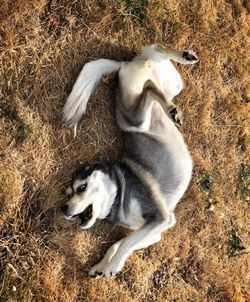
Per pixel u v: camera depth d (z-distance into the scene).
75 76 1.30
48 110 1.27
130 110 1.27
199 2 1.49
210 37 1.51
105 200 1.27
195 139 1.50
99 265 1.34
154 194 1.29
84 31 1.32
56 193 1.29
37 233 1.28
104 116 1.34
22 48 1.25
